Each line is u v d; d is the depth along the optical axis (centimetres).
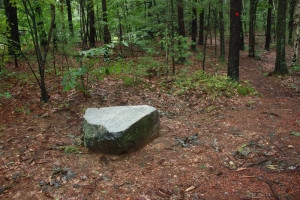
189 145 401
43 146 394
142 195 272
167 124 502
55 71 776
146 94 677
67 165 339
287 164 321
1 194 278
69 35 863
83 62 917
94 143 374
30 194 277
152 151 380
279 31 1118
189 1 872
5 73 730
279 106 646
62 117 518
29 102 575
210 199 260
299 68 1138
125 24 965
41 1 584
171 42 884
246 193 266
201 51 1656
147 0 1448
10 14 778
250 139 416
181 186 287
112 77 777
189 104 638
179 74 880
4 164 337
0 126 456
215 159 351
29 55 935
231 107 627
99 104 593
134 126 374
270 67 1397
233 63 822
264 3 1945
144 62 820
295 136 416
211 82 781
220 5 972
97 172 323
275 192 262
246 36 2895
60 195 275
